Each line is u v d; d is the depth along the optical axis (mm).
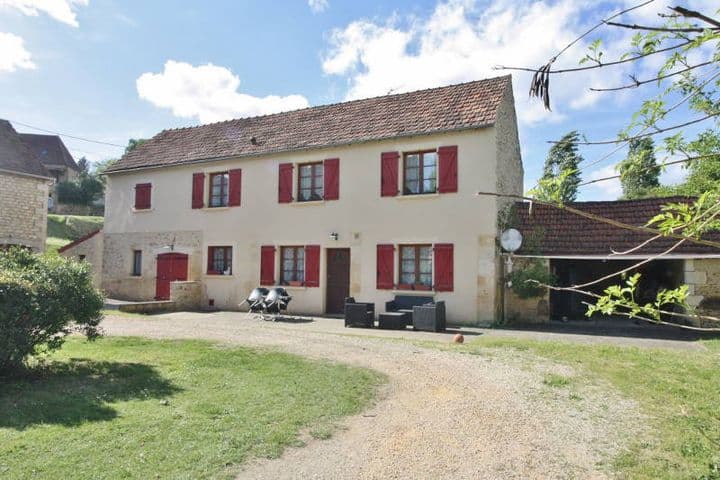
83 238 20375
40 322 6254
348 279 15211
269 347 8836
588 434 4922
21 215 19688
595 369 7438
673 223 1998
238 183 17016
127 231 19391
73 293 6836
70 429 4617
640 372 7254
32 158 20641
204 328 11305
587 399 6012
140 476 3785
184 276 17859
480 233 13133
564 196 2160
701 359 8148
